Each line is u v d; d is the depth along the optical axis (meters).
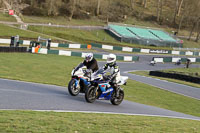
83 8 140.75
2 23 88.56
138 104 20.30
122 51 87.75
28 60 42.56
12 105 12.48
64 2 140.50
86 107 14.41
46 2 129.62
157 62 75.31
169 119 13.95
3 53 46.12
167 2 178.88
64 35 95.38
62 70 37.88
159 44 113.25
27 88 18.75
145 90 32.06
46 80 27.61
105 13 143.25
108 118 11.70
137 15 152.00
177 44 118.44
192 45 128.50
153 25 146.25
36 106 12.90
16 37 55.88
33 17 120.25
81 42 93.62
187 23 156.75
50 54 58.16
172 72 50.19
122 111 15.08
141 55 84.56
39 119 9.98
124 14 149.88
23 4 132.25
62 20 124.31
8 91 16.11
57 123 9.73
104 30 115.38
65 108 13.30
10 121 9.26
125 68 54.56
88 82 16.52
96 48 85.19
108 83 16.33
